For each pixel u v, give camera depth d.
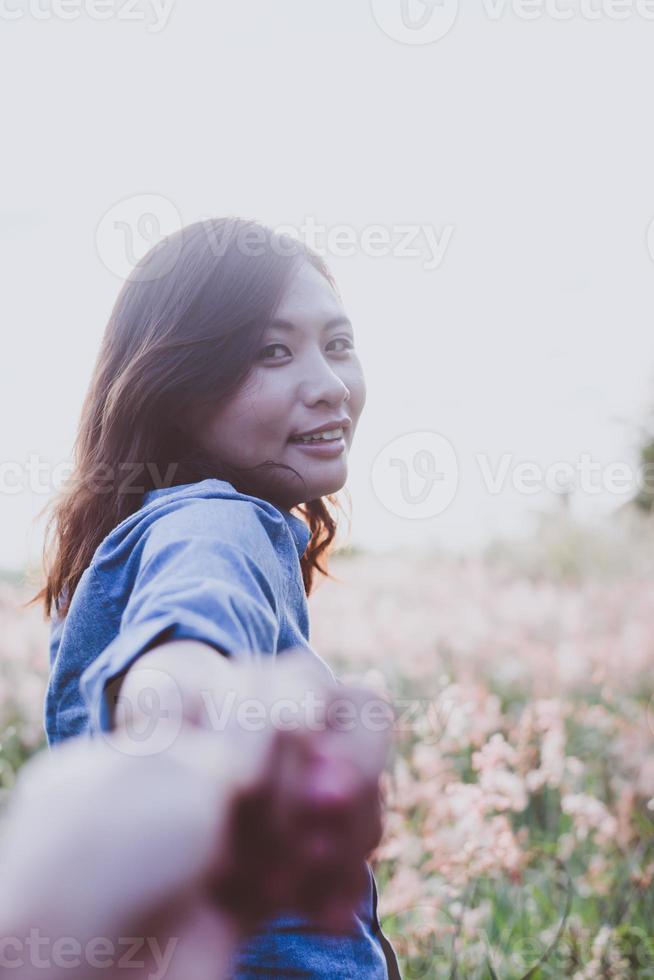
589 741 3.09
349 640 3.58
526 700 3.48
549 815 2.85
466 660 3.66
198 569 0.79
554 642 3.74
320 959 0.97
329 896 0.31
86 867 0.25
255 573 0.85
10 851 0.25
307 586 1.63
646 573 4.50
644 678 3.39
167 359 1.16
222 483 0.99
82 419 1.30
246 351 1.15
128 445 1.18
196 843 0.28
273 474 1.18
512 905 2.45
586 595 3.91
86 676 0.63
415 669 3.46
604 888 2.45
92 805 0.26
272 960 0.95
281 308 1.17
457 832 2.29
